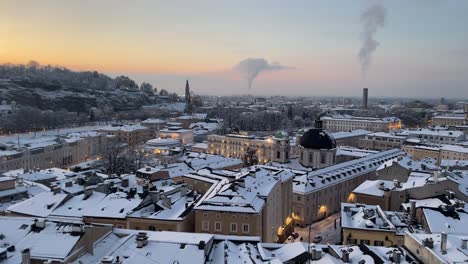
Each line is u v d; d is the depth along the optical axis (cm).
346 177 18525
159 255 7588
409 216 11294
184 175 14625
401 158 17838
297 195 15750
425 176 14238
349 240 10606
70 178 15450
